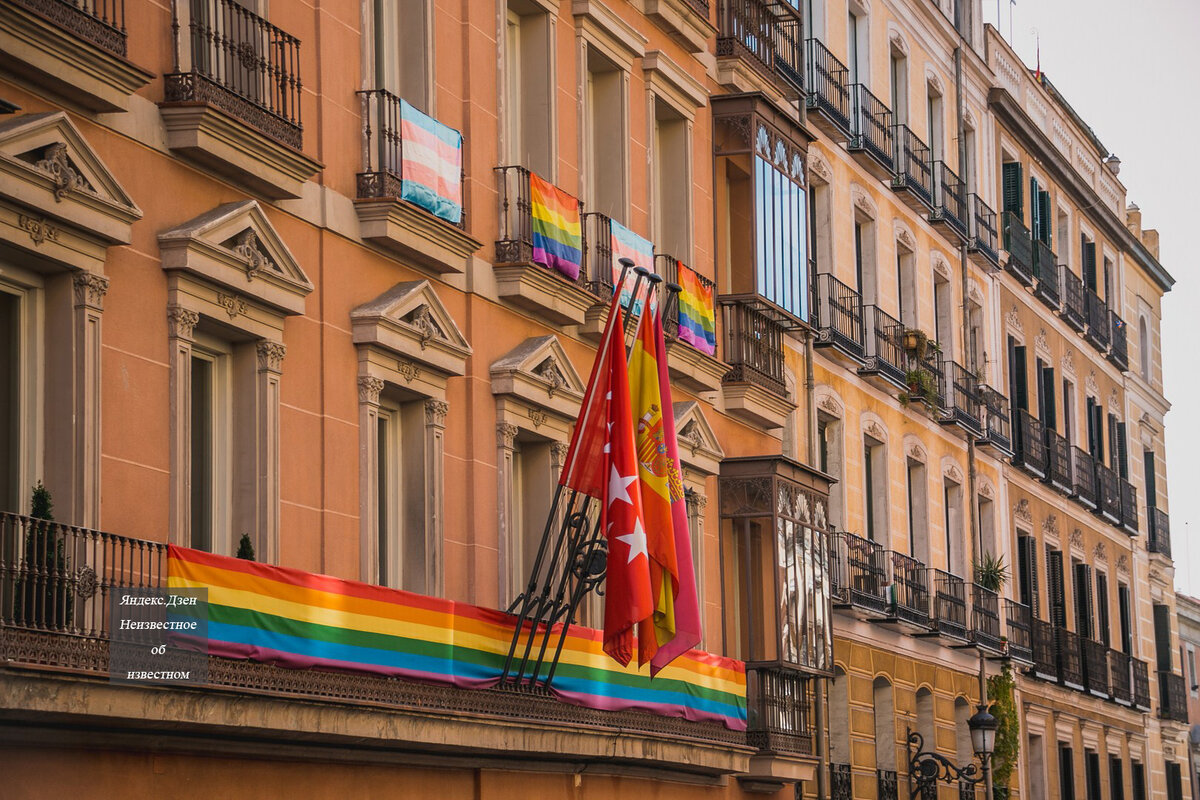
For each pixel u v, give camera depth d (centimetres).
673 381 3303
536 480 2822
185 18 2077
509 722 2480
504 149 2748
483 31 2717
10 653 1678
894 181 4594
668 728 2969
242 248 2122
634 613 2486
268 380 2183
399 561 2492
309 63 2322
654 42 3312
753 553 3419
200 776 1992
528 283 2720
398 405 2520
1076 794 5688
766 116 3544
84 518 1870
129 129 1984
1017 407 5559
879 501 4356
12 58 1789
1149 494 7144
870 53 4569
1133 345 7081
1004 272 5516
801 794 3625
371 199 2377
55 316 1892
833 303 4084
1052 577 5747
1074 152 6606
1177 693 7006
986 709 4000
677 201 3381
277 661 2039
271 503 2170
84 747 1831
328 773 2212
